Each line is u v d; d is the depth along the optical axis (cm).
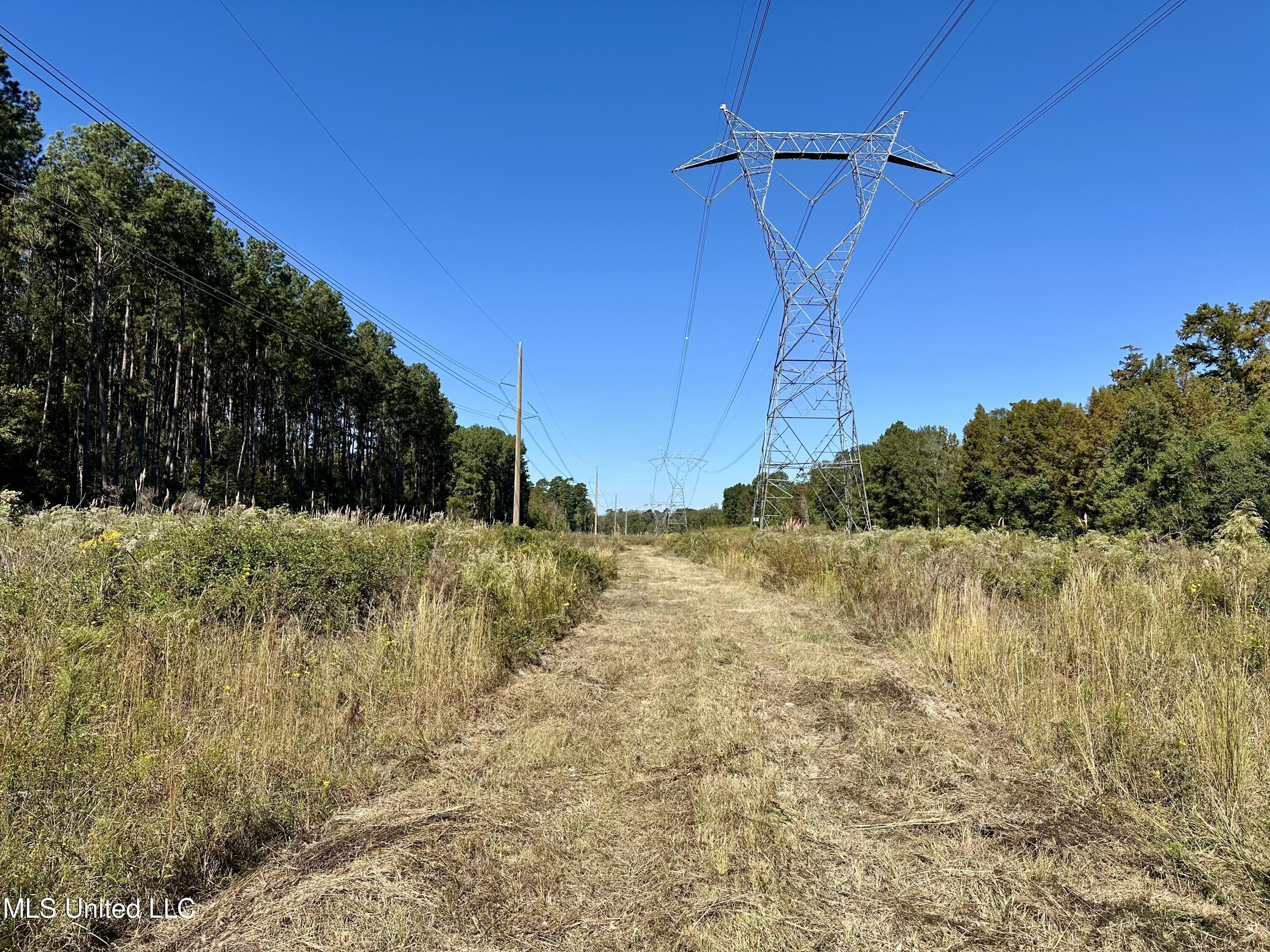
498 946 272
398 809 397
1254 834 335
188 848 316
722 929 284
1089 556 905
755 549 2191
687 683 702
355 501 5644
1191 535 1731
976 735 526
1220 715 423
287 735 442
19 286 2783
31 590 533
